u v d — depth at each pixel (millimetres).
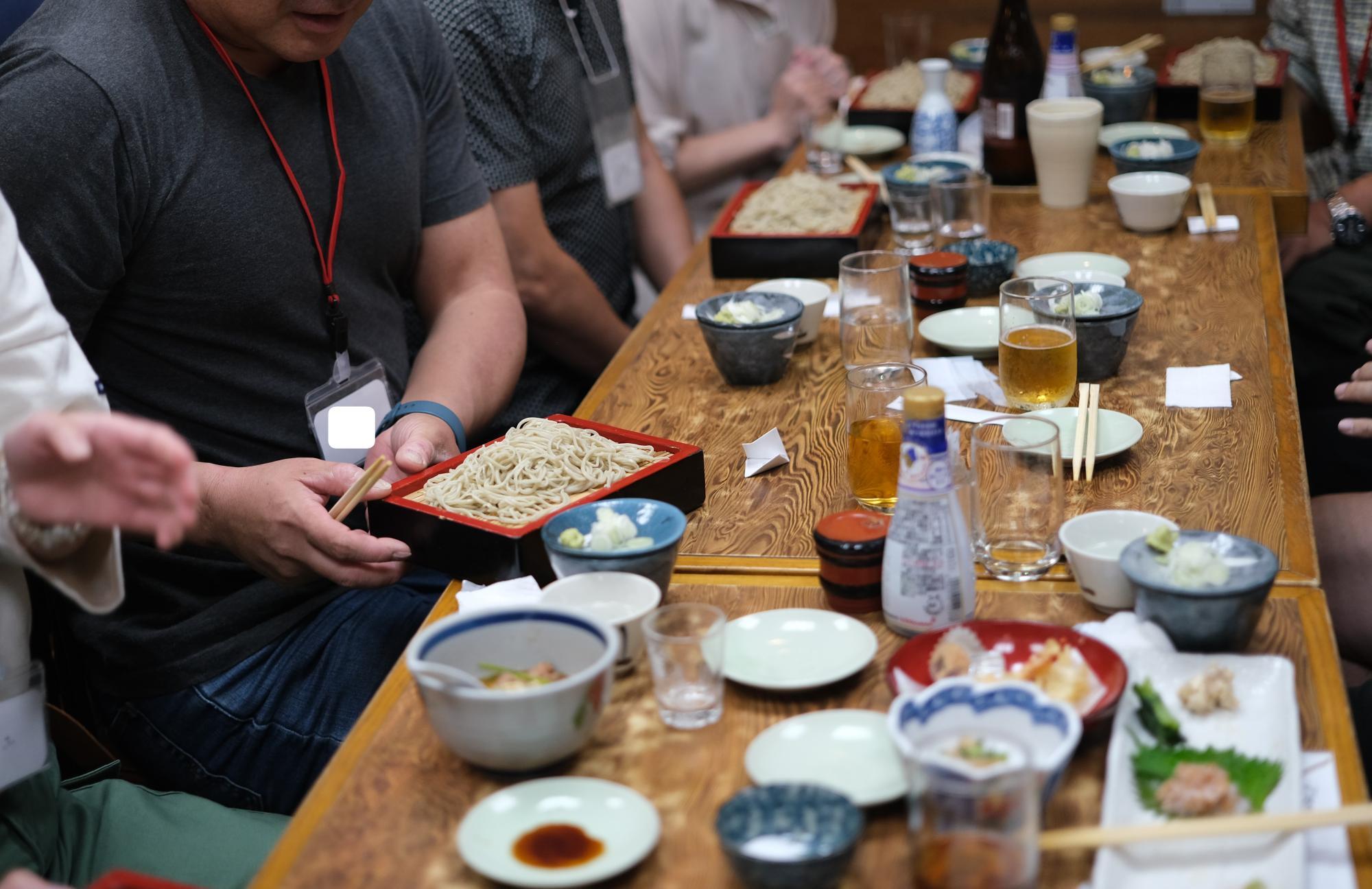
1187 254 2270
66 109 1582
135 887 938
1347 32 3137
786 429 1729
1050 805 984
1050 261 2162
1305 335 2779
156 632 1756
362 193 1905
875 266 1896
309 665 1738
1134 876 912
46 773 1465
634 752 1079
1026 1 2670
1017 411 1694
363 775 1077
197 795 1772
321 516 1481
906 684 1074
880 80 3590
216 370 1807
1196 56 3301
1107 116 3074
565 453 1476
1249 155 2818
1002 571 1325
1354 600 1808
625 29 3117
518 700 996
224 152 1722
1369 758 1369
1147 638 1139
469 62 2387
